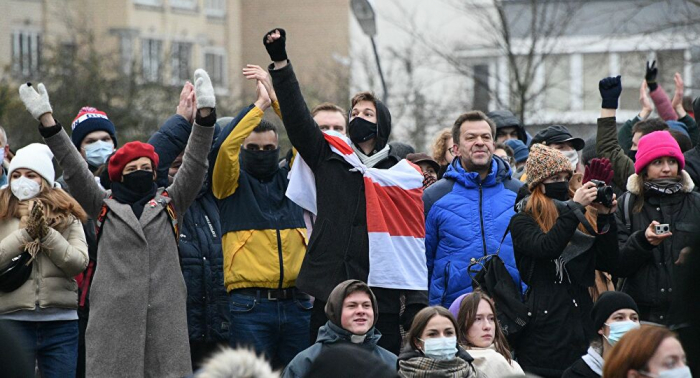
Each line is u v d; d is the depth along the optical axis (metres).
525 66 50.28
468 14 48.88
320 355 6.87
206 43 80.50
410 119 55.47
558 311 15.69
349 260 15.50
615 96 18.80
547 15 50.97
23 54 59.16
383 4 59.69
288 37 84.44
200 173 15.84
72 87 52.78
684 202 16.97
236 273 16.59
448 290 16.98
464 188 17.38
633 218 17.09
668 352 9.58
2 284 15.92
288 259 16.64
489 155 17.33
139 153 15.62
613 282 17.89
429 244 17.33
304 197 15.91
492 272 16.44
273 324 16.58
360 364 6.77
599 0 55.56
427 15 59.09
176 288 15.59
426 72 57.62
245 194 16.73
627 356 9.64
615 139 18.72
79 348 17.34
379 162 16.38
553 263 15.80
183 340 15.46
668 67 46.69
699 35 44.72
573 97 57.44
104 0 73.69
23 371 6.83
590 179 15.82
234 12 82.88
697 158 19.23
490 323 15.38
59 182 18.28
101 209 15.69
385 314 15.64
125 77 54.88
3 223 16.48
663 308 16.48
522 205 16.03
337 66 72.56
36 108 15.38
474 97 52.66
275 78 15.30
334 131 16.36
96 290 15.35
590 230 15.79
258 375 6.90
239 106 65.44
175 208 15.87
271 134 16.88
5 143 18.42
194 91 17.50
